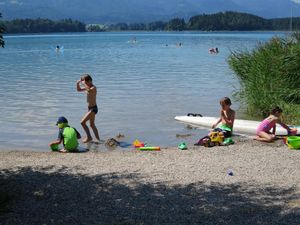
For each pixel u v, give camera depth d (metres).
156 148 10.97
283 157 9.80
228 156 9.99
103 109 16.73
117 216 6.38
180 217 6.30
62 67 36.44
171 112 16.27
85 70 33.41
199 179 8.19
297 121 13.56
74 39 128.75
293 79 15.09
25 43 97.62
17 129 13.53
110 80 26.31
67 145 10.85
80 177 8.40
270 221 6.09
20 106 17.41
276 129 12.44
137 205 6.83
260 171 8.70
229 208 6.64
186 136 12.73
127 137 12.62
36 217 6.37
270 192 7.38
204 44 81.44
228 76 27.86
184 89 22.19
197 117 14.70
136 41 106.12
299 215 6.31
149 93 20.86
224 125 12.42
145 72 31.27
